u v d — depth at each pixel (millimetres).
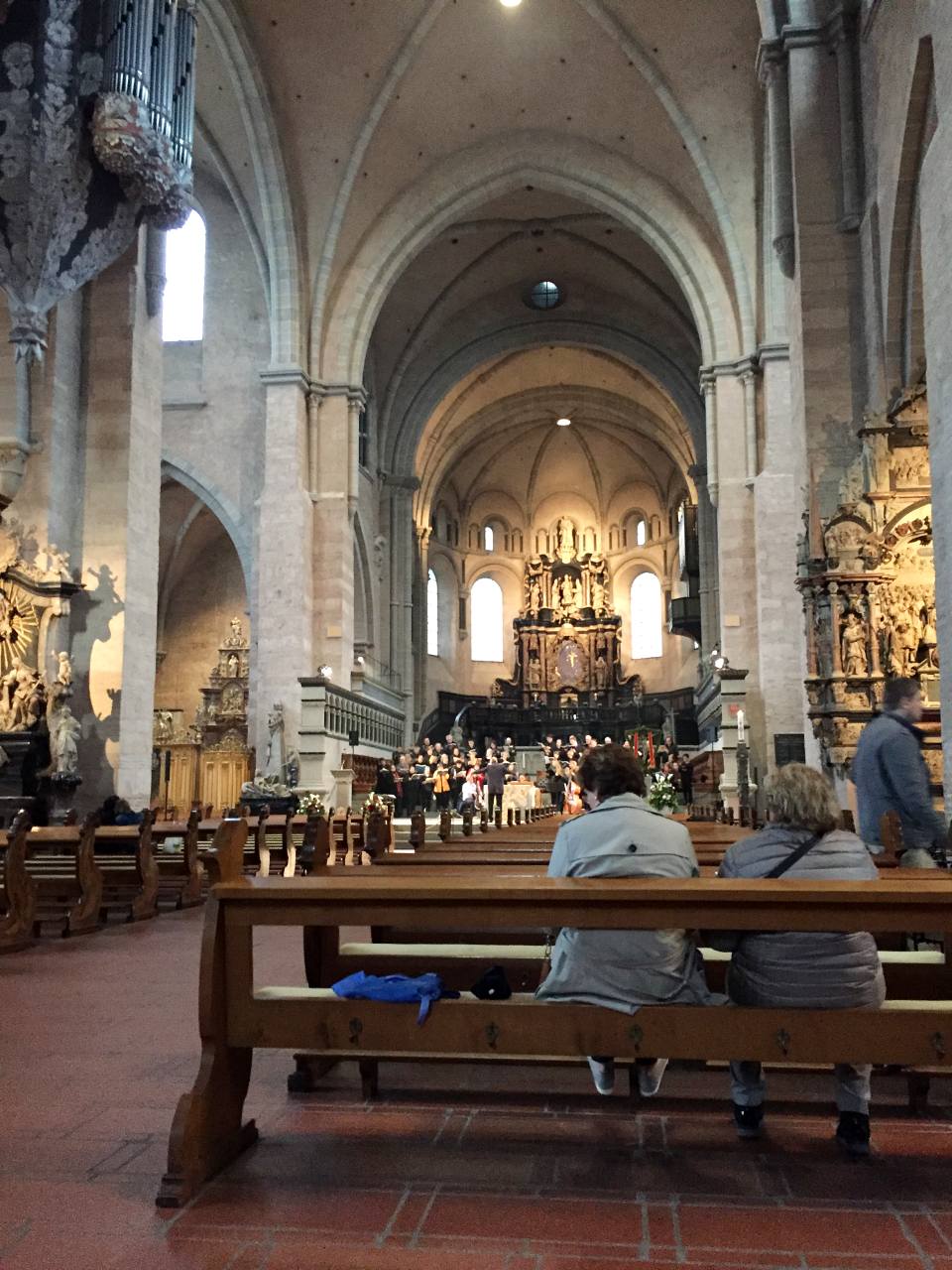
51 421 18219
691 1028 3750
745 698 25062
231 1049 3986
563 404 45500
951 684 10156
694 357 37062
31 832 11227
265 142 26219
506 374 42656
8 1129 4250
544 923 3812
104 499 18797
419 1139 4168
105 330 19234
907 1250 3178
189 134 16891
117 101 15055
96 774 18141
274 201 27016
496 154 28688
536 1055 3795
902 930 3684
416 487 38219
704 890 3674
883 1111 4566
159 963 8227
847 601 15258
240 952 3965
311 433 28359
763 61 17625
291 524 27156
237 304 30875
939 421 10461
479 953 4852
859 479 15352
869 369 15750
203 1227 3338
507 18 25219
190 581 37938
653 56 25109
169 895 13344
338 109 26375
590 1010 3789
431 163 28766
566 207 32719
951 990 5000
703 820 22047
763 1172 3816
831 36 16375
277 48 25172
